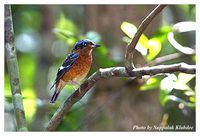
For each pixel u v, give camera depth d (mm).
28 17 17344
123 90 12562
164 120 11875
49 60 16531
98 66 12438
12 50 8188
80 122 12625
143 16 12922
